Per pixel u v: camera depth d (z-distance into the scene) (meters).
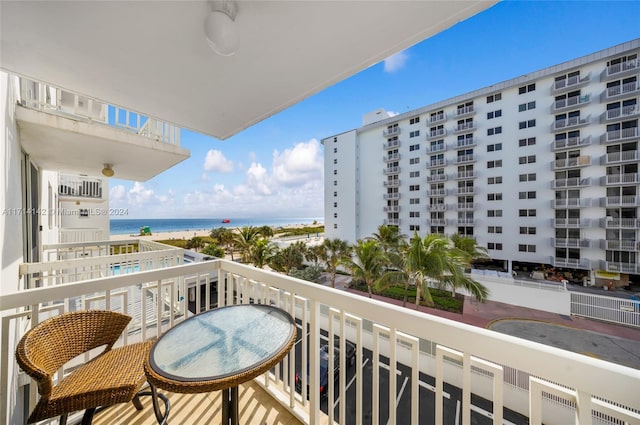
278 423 1.43
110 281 1.56
